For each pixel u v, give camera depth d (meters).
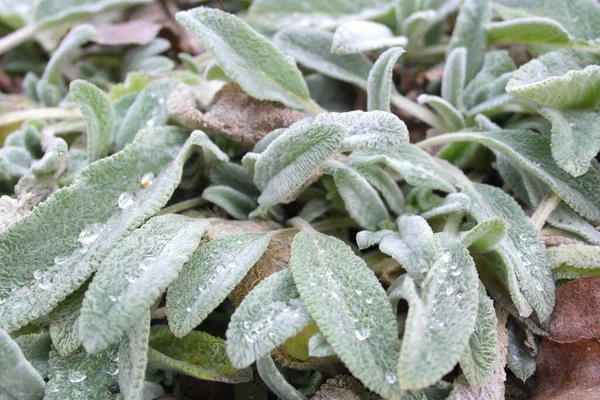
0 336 0.28
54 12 0.46
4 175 0.37
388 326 0.29
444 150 0.37
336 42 0.37
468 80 0.39
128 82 0.40
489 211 0.33
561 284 0.32
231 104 0.36
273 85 0.36
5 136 0.41
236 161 0.37
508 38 0.39
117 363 0.30
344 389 0.30
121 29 0.46
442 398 0.29
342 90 0.41
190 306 0.29
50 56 0.48
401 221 0.32
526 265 0.31
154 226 0.31
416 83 0.42
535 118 0.37
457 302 0.28
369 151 0.34
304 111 0.37
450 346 0.27
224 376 0.30
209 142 0.34
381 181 0.34
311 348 0.28
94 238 0.31
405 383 0.26
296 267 0.29
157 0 0.49
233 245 0.31
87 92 0.34
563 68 0.36
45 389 0.29
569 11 0.39
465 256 0.29
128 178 0.33
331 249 0.31
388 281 0.33
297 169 0.31
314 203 0.35
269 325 0.28
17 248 0.31
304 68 0.42
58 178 0.36
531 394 0.32
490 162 0.38
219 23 0.35
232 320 0.28
